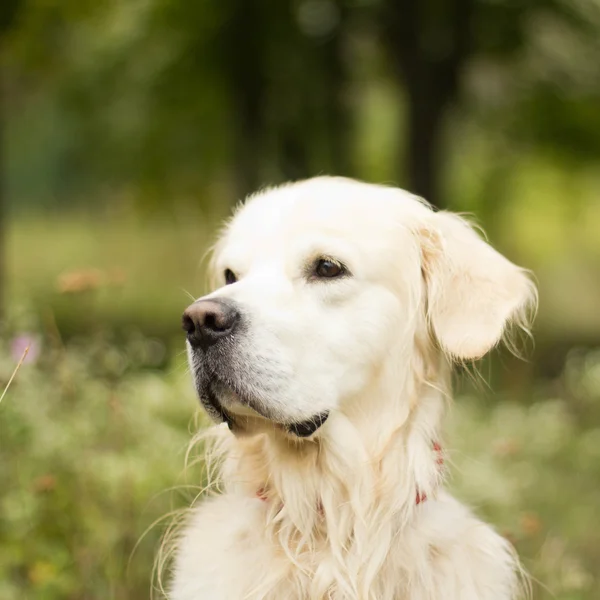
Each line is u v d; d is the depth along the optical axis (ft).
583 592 19.57
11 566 18.80
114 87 75.56
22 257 109.40
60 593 17.93
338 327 13.70
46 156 110.83
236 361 13.01
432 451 14.24
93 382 21.11
